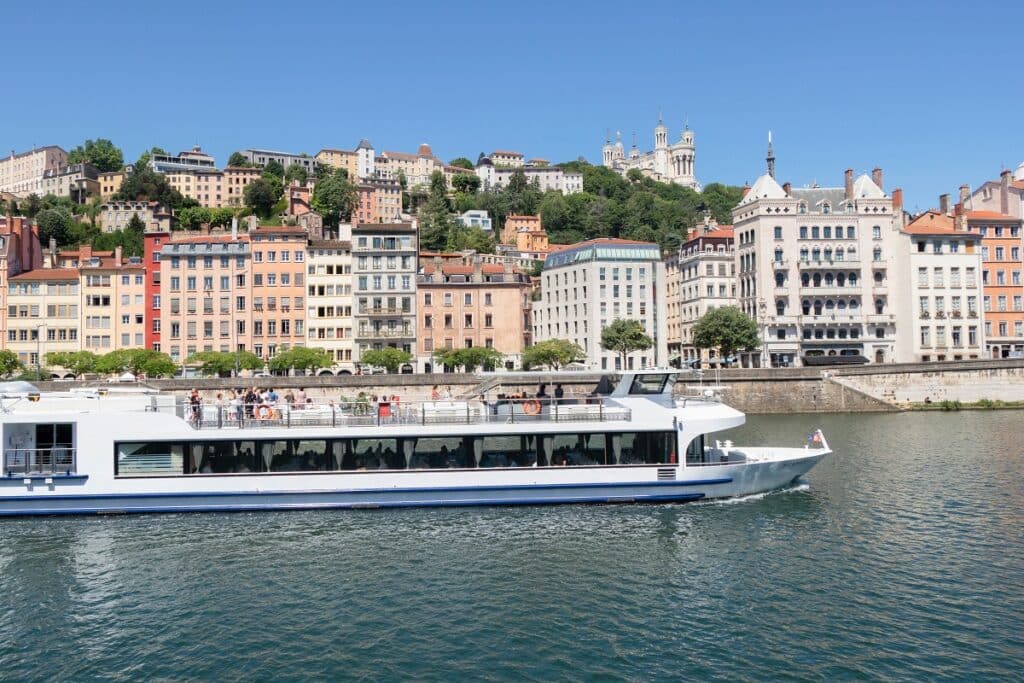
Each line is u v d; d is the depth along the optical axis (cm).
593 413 3453
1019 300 10738
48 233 17188
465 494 3391
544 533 3052
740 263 11169
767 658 2006
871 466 4453
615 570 2652
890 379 8419
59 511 3284
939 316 10362
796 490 3725
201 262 10394
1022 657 1983
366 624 2253
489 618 2283
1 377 8619
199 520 3244
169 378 8831
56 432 3300
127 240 17375
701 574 2605
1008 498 3578
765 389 8394
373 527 3141
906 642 2078
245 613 2341
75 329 10244
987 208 11488
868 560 2720
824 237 10631
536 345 9631
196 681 1939
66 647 2141
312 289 10519
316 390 8006
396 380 8081
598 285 11412
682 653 2045
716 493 3525
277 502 3350
